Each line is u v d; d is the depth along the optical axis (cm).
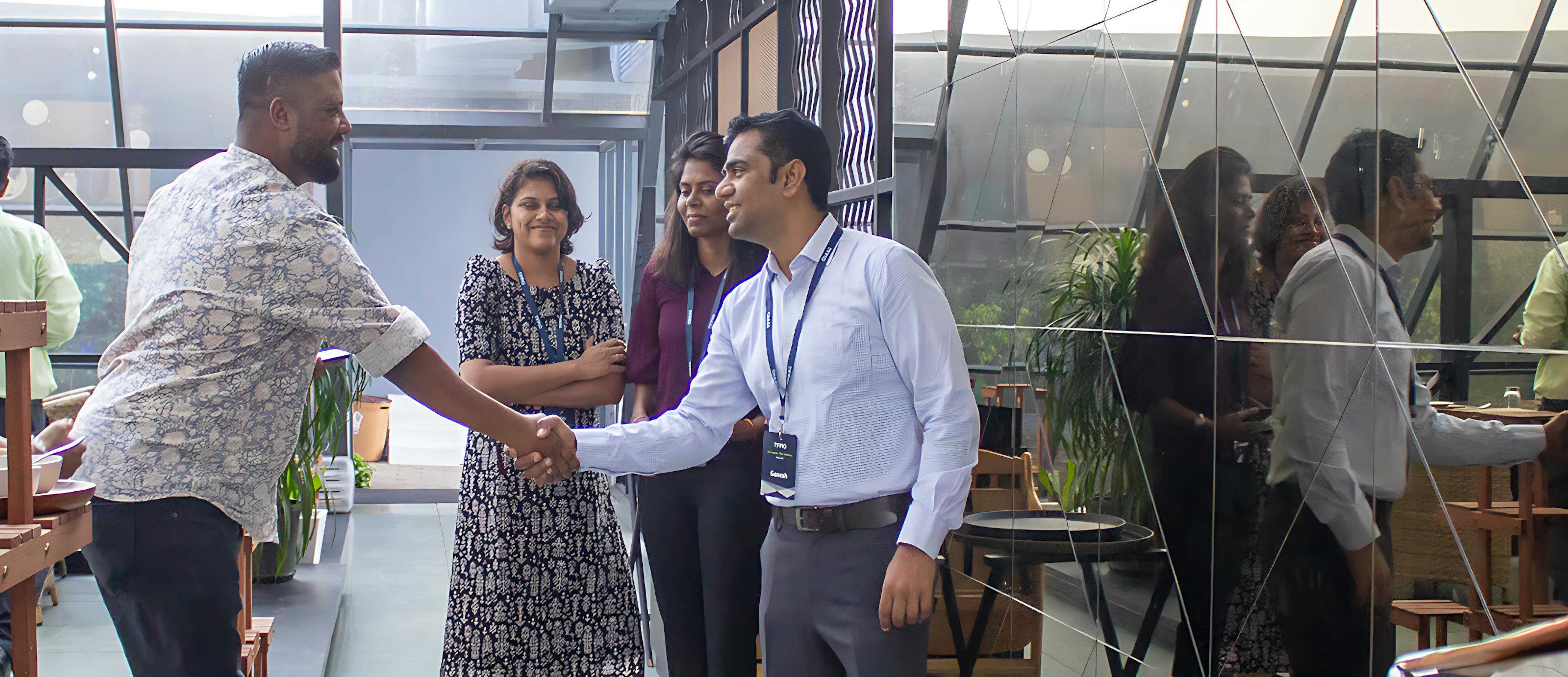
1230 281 174
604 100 723
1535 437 121
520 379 269
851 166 380
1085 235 221
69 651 363
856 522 176
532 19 666
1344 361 150
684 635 261
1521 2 122
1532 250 121
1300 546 157
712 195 255
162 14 559
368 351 189
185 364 176
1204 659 181
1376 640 143
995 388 261
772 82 466
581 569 284
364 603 450
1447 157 133
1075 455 225
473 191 1318
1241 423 171
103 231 575
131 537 173
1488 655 64
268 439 185
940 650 285
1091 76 218
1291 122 160
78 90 564
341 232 189
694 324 262
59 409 256
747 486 250
